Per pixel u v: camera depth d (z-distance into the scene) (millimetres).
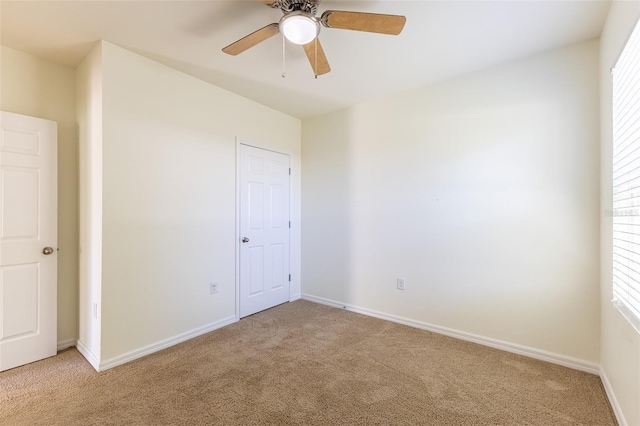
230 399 1815
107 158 2191
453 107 2740
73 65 2521
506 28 2000
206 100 2855
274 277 3615
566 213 2219
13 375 2062
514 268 2428
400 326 2990
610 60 1805
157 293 2475
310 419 1648
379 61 2443
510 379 2037
